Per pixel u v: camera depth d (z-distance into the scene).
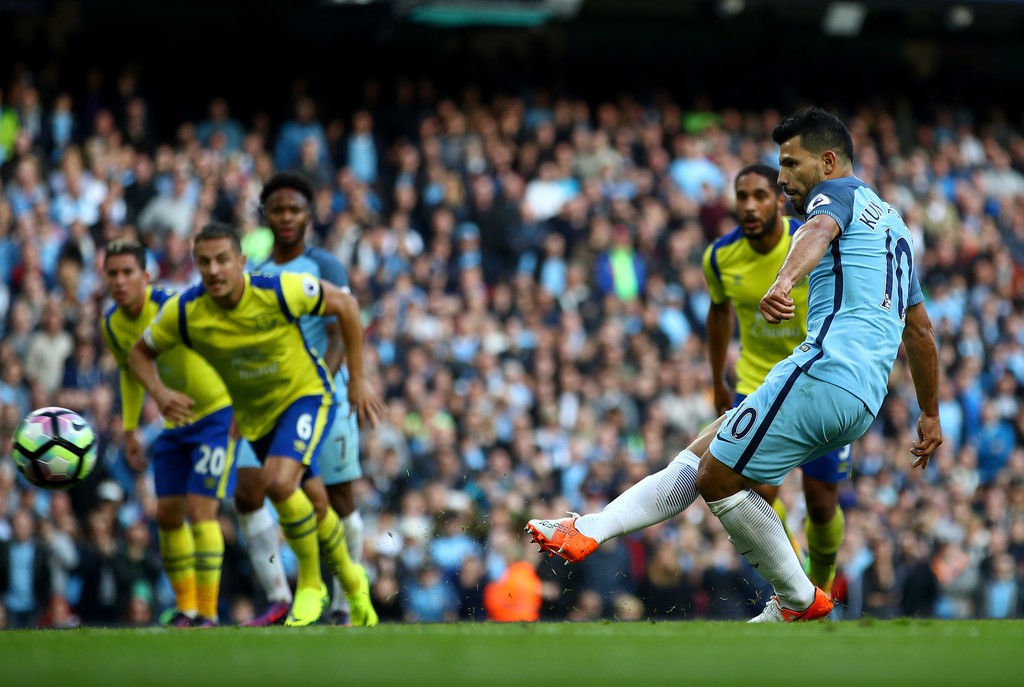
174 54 59.88
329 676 10.38
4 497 39.81
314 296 22.27
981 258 59.78
